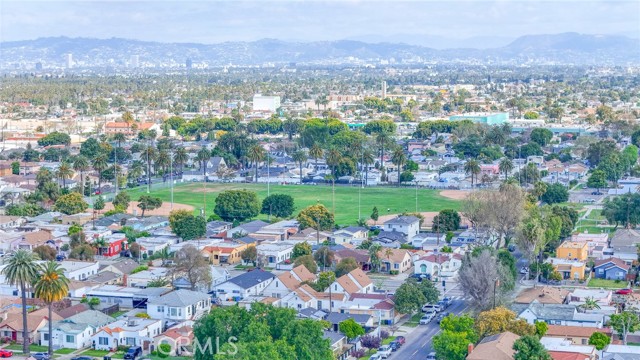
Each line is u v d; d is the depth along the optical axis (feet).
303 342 597.11
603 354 634.02
